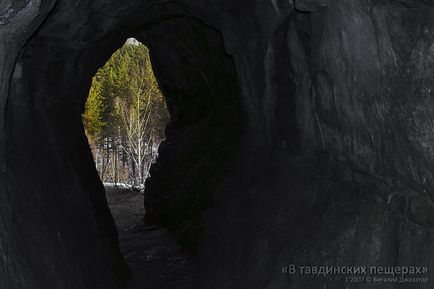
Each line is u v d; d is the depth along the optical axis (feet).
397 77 10.97
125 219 50.72
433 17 9.55
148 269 30.40
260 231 19.11
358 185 14.23
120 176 131.34
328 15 13.51
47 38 19.57
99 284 20.40
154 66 47.09
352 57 12.69
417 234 11.24
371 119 12.51
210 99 42.88
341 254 13.32
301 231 16.14
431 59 9.80
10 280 11.10
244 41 23.17
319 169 16.71
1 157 14.10
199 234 33.14
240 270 19.92
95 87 128.47
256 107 24.06
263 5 18.89
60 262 15.64
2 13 11.56
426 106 10.13
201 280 25.68
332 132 15.16
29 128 18.28
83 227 21.18
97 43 25.93
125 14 24.84
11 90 16.65
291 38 18.02
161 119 128.36
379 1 10.73
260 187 21.35
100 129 129.80
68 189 20.90
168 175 42.96
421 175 10.78
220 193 27.37
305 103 17.66
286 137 20.33
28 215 14.79
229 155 33.86
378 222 12.60
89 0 19.38
